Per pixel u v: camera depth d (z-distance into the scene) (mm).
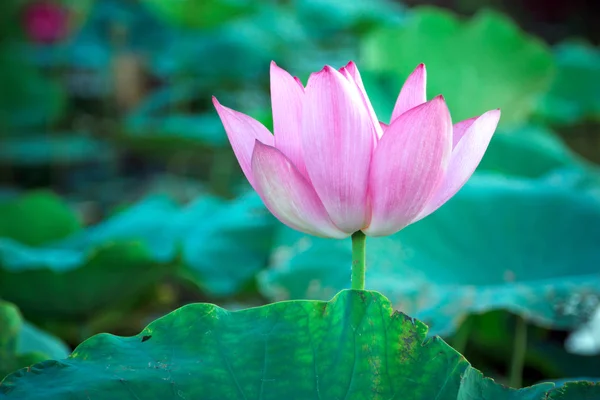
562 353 1815
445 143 1165
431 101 1152
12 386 1146
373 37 2703
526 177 2301
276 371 1167
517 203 1690
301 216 1189
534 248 1612
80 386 1146
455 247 1615
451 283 1561
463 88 2678
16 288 1971
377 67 2709
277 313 1194
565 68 3416
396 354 1174
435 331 1464
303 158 1186
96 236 2479
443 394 1158
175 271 2059
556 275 1572
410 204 1177
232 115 1210
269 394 1156
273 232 2221
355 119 1164
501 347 1854
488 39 2600
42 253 2225
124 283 2021
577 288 1505
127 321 2305
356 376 1168
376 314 1183
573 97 3385
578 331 1964
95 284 1989
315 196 1181
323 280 1590
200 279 2094
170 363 1168
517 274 1583
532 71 2609
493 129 1194
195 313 1194
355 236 1197
